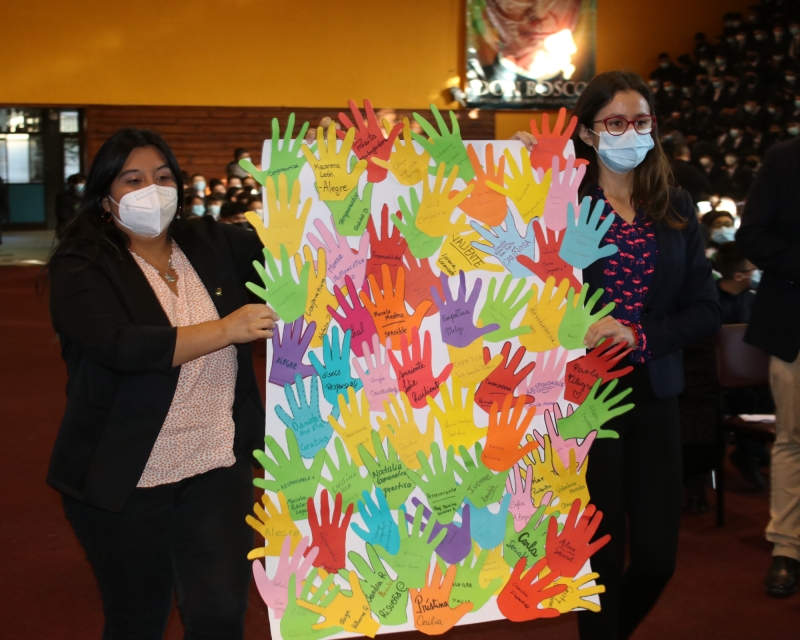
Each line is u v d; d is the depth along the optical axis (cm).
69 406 173
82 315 164
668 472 207
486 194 195
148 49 1363
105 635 181
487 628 286
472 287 194
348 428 186
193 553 174
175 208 179
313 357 183
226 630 170
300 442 183
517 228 197
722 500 376
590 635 211
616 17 1532
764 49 1375
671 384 207
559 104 1489
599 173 214
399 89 1444
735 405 425
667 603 299
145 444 170
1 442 491
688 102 1332
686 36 1567
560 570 199
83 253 171
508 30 1453
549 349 199
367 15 1420
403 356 189
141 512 173
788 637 273
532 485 198
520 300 197
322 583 184
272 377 181
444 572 192
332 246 185
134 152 176
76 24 1337
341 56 1420
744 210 295
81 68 1347
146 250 183
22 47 1325
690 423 370
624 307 207
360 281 187
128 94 1364
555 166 199
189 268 185
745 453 420
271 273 180
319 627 183
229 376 182
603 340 200
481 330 194
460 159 193
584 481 200
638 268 208
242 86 1396
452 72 1456
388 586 188
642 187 211
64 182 1911
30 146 1903
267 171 181
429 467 191
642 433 208
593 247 201
